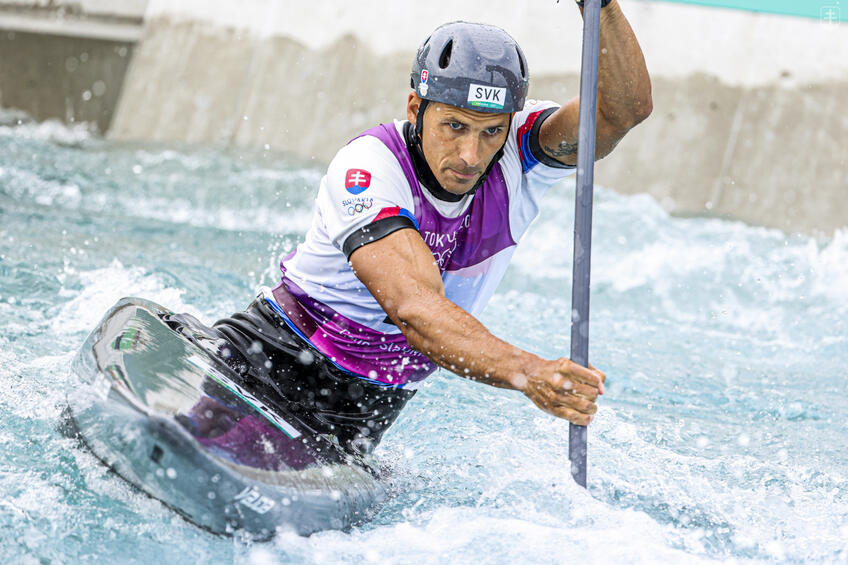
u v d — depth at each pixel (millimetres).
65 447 7449
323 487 7277
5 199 22406
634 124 8305
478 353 6578
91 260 16578
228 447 7008
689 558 7117
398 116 32219
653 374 13867
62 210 22031
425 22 33094
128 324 8203
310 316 8586
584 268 7398
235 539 6918
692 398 12758
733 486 9195
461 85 7094
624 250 22828
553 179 8461
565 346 14938
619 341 16016
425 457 9344
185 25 35750
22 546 6496
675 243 23484
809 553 7637
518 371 6520
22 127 34750
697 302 19250
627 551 7098
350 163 7520
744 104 28906
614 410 11766
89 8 36375
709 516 8305
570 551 7086
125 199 24234
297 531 7062
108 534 6770
